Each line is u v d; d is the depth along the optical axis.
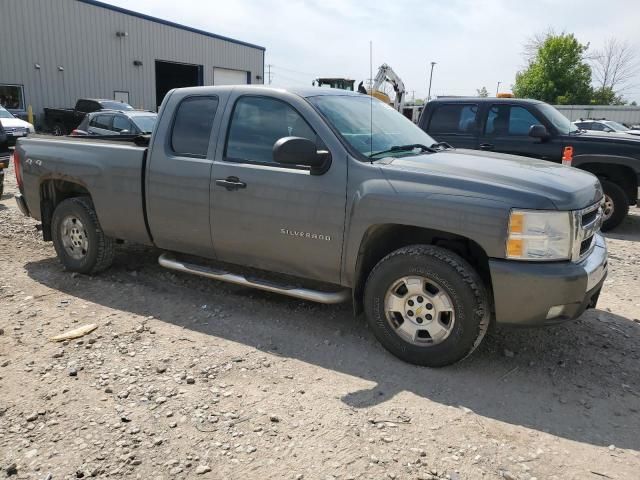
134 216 4.88
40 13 26.38
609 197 8.39
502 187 3.40
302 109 4.07
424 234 3.95
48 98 27.25
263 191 4.10
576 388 3.51
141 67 31.94
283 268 4.25
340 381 3.53
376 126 4.35
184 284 5.29
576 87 54.44
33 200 5.64
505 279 3.34
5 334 4.13
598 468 2.74
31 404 3.20
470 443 2.91
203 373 3.58
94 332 4.20
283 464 2.71
